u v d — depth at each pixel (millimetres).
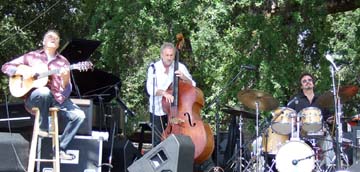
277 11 16672
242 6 16203
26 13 21641
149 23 15742
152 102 11422
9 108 10781
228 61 17078
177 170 9672
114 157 11977
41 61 10117
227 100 16938
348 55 19062
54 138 9984
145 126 14812
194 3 15391
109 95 12773
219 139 14312
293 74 16844
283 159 11812
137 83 21219
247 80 16750
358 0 16969
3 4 20953
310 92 13008
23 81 9938
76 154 10656
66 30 21953
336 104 11656
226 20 16141
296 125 12070
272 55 16609
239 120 14672
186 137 9992
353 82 20125
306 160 11773
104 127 11688
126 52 17172
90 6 18172
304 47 17734
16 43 20047
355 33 19688
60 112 10242
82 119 10273
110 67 18094
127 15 15758
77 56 12320
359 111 20578
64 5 21906
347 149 13125
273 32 16344
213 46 16703
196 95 11359
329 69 16953
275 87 16375
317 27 16875
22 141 10180
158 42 16688
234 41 16719
